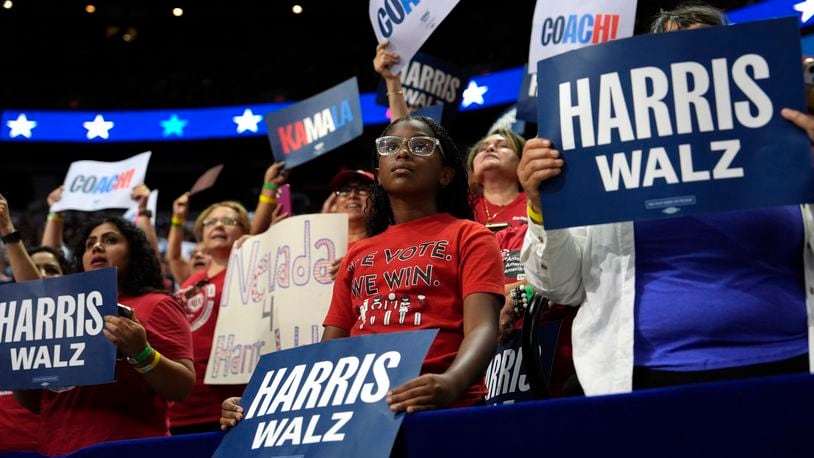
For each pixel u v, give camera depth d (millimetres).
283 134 3766
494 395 2590
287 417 1812
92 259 2861
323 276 2896
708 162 1642
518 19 11688
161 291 2861
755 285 1798
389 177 2188
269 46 13328
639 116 1688
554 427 1562
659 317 1817
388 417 1673
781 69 1639
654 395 1515
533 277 2016
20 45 13312
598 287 1934
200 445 1951
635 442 1510
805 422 1417
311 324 2859
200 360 3469
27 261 3010
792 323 1779
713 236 1839
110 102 13195
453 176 2316
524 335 2230
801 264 1853
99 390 2627
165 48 13508
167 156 13320
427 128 2260
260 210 3732
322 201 11953
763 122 1631
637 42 1708
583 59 1745
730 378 1726
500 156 3230
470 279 1991
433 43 11922
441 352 1961
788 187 1603
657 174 1662
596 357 1880
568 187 1721
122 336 2373
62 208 4527
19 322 2508
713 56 1667
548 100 1771
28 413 3166
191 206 13328
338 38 13188
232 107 11805
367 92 12492
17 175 13625
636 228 1913
